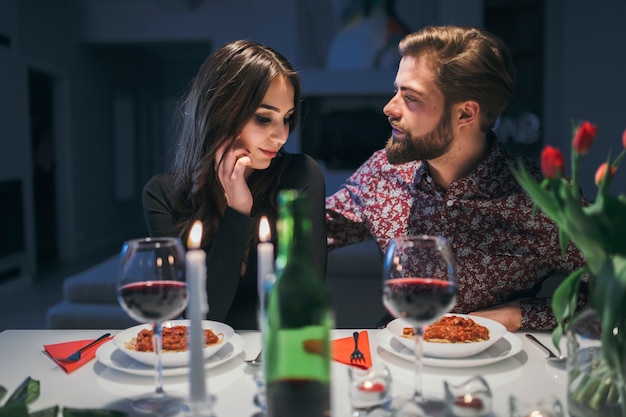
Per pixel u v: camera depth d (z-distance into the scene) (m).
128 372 1.00
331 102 6.71
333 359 1.08
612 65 5.87
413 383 0.98
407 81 1.43
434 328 1.14
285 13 6.50
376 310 3.17
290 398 0.69
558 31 6.10
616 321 0.70
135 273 0.83
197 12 7.39
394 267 0.88
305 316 0.69
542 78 6.23
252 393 0.93
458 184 1.50
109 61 8.67
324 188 1.72
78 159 7.59
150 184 1.76
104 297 2.99
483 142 1.52
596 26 5.87
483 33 1.45
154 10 7.43
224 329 1.20
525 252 1.51
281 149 1.78
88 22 7.54
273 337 0.70
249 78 1.56
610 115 5.90
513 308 1.38
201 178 1.61
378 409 0.83
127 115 9.50
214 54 1.65
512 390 0.95
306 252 0.70
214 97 1.58
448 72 1.39
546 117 6.20
